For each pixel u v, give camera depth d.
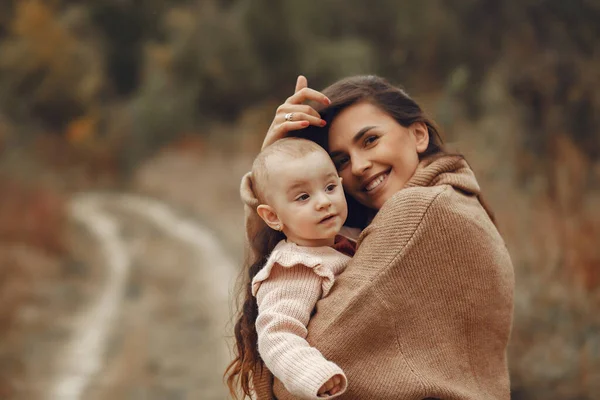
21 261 14.70
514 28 7.31
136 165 40.44
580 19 6.78
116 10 53.97
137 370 8.71
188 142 37.62
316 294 2.12
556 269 5.64
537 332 5.20
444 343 2.06
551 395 4.58
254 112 34.28
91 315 11.97
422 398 1.99
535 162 6.52
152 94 41.06
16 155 20.89
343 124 2.31
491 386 2.13
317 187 2.19
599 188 5.95
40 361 9.32
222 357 8.82
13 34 43.34
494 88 7.35
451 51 12.11
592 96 6.32
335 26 33.72
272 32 36.88
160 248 19.16
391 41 23.47
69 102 42.59
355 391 2.01
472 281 2.08
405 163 2.29
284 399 2.13
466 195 2.22
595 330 5.04
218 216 23.84
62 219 19.44
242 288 2.37
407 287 2.04
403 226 2.06
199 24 39.91
